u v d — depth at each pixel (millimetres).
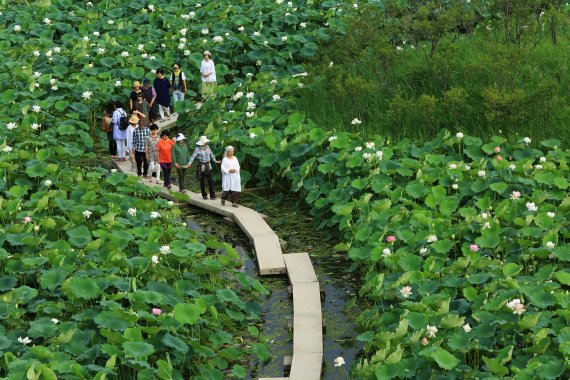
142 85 27531
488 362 11977
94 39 30969
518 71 22656
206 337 14258
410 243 16016
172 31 31609
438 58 23750
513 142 20219
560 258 14805
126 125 23156
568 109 20844
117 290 14789
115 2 34844
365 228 16719
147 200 18750
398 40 28344
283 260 17375
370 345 13211
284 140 21156
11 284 15094
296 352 13922
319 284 16375
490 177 18453
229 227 19672
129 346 12656
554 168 18641
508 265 14297
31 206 18109
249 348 14516
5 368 12641
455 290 14102
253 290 16266
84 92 25719
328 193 19703
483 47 25234
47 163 21203
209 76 27656
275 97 24250
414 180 18938
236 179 20156
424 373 12234
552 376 11625
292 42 30125
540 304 13164
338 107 23859
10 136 22359
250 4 33094
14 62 28094
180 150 20922
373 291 14617
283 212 20406
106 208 18484
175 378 13023
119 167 23016
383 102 23656
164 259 15922
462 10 27266
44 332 13469
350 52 26500
